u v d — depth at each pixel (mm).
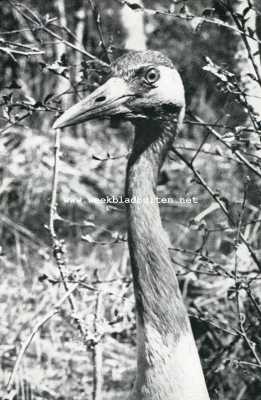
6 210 13117
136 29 13625
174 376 6363
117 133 14438
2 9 13766
